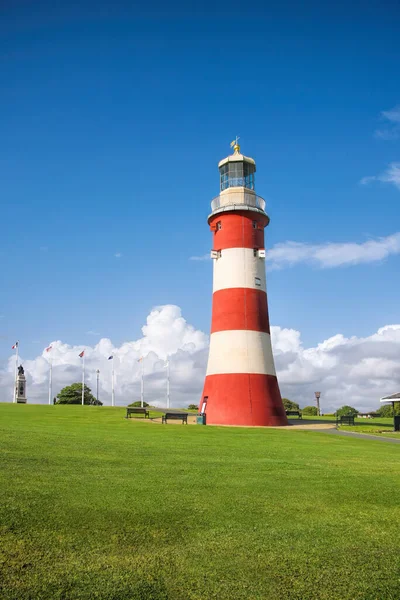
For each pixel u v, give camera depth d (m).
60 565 11.26
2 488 15.25
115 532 12.88
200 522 13.77
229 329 56.19
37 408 67.69
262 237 59.97
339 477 19.38
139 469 19.11
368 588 11.03
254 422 53.22
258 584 10.96
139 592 10.49
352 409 95.06
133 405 83.25
